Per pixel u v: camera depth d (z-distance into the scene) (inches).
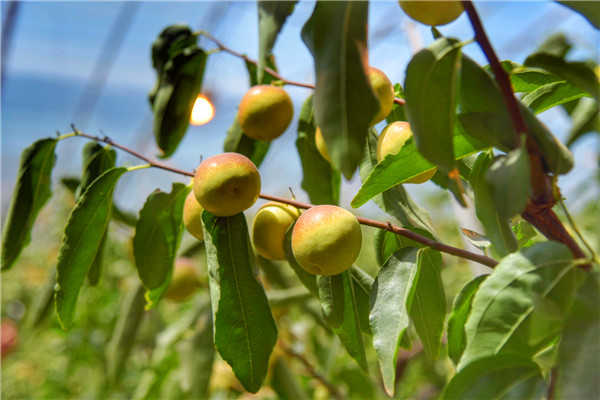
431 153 7.2
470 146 8.6
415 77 7.5
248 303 10.0
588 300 6.8
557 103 9.9
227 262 10.1
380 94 9.3
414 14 8.3
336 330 10.6
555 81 9.7
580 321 6.7
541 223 7.6
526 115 7.6
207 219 10.1
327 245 9.0
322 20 7.5
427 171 9.5
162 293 13.5
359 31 7.2
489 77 7.8
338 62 7.2
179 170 11.8
